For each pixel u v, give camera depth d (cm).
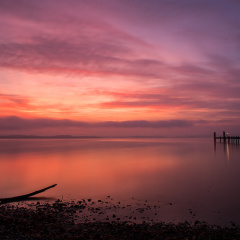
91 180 2373
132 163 3747
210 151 6359
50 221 1183
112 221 1222
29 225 1061
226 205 1535
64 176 2602
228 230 1103
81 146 9506
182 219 1277
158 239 965
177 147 8525
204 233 1039
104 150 6888
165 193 1850
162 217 1309
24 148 7894
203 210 1433
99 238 954
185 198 1706
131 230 1069
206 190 1945
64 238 930
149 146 9338
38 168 3200
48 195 1795
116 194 1823
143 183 2228
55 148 7962
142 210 1434
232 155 5128
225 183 2227
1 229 956
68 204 1559
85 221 1227
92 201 1633
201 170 3036
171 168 3203
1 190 1970
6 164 3606
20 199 1675
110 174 2725
